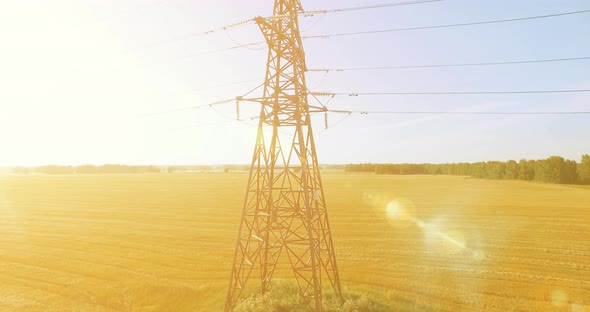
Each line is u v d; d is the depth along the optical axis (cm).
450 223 5241
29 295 2703
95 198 8950
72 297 2664
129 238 4575
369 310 2178
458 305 2392
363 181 13975
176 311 2428
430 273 3067
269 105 2253
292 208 2281
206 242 4347
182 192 10375
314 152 2372
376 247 3981
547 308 2347
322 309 2144
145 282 2941
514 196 8219
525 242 4072
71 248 4084
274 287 2492
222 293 2600
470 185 11325
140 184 13388
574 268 3150
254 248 4059
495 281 2852
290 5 2311
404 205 7106
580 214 5725
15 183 13762
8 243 4344
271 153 2355
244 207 2283
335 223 5359
